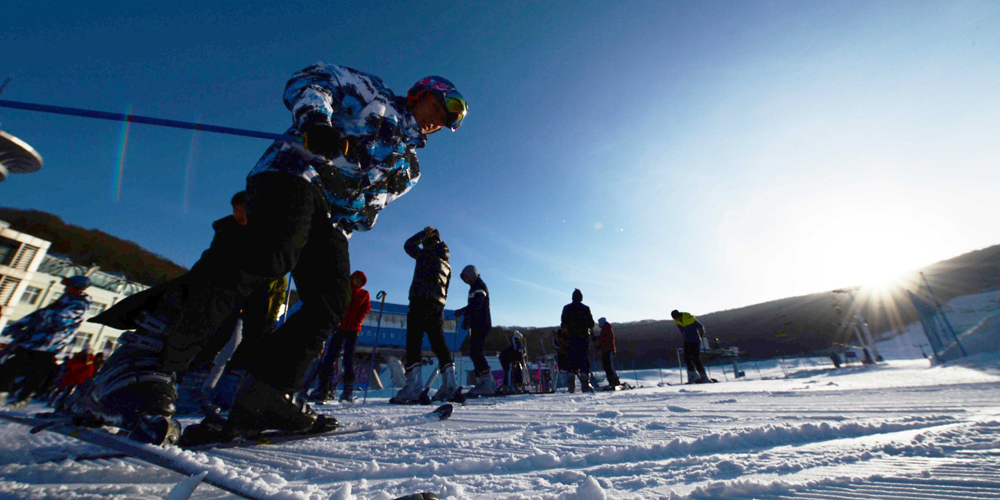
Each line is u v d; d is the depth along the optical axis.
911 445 0.70
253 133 1.19
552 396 3.91
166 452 0.59
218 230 1.87
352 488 0.61
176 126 1.15
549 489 0.59
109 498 0.56
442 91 1.59
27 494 0.57
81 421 0.89
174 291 0.98
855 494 0.48
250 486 0.48
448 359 3.37
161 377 0.93
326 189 1.30
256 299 2.27
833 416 1.20
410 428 1.45
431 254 3.49
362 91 1.39
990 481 0.48
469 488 0.61
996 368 3.66
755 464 0.65
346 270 1.32
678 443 0.83
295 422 1.18
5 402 3.68
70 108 1.03
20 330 3.90
